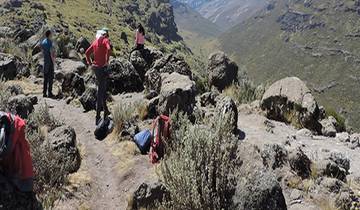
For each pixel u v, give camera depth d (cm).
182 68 1416
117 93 1412
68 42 2475
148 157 891
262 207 631
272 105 1228
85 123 1126
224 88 1501
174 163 695
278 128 1126
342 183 780
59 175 779
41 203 696
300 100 1198
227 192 666
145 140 920
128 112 1048
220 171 679
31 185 682
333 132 1173
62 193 749
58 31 3919
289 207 720
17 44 2347
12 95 1149
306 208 710
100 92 1098
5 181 659
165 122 887
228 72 1520
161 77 1241
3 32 2594
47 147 805
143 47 1652
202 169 685
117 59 1460
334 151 1005
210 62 1551
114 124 1023
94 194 776
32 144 809
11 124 660
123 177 815
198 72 1789
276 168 800
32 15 12825
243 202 639
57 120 1048
